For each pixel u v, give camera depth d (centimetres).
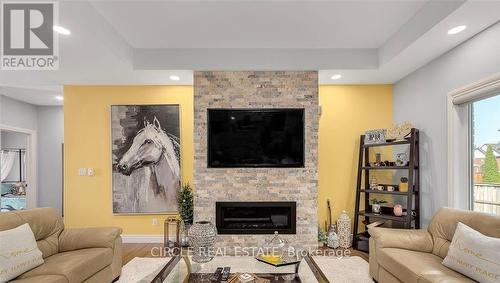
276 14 301
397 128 394
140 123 457
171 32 343
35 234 270
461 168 319
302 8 289
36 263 239
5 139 661
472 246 219
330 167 463
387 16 306
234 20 314
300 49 396
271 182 398
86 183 457
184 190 435
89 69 388
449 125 326
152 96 463
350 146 464
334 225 439
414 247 283
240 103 398
